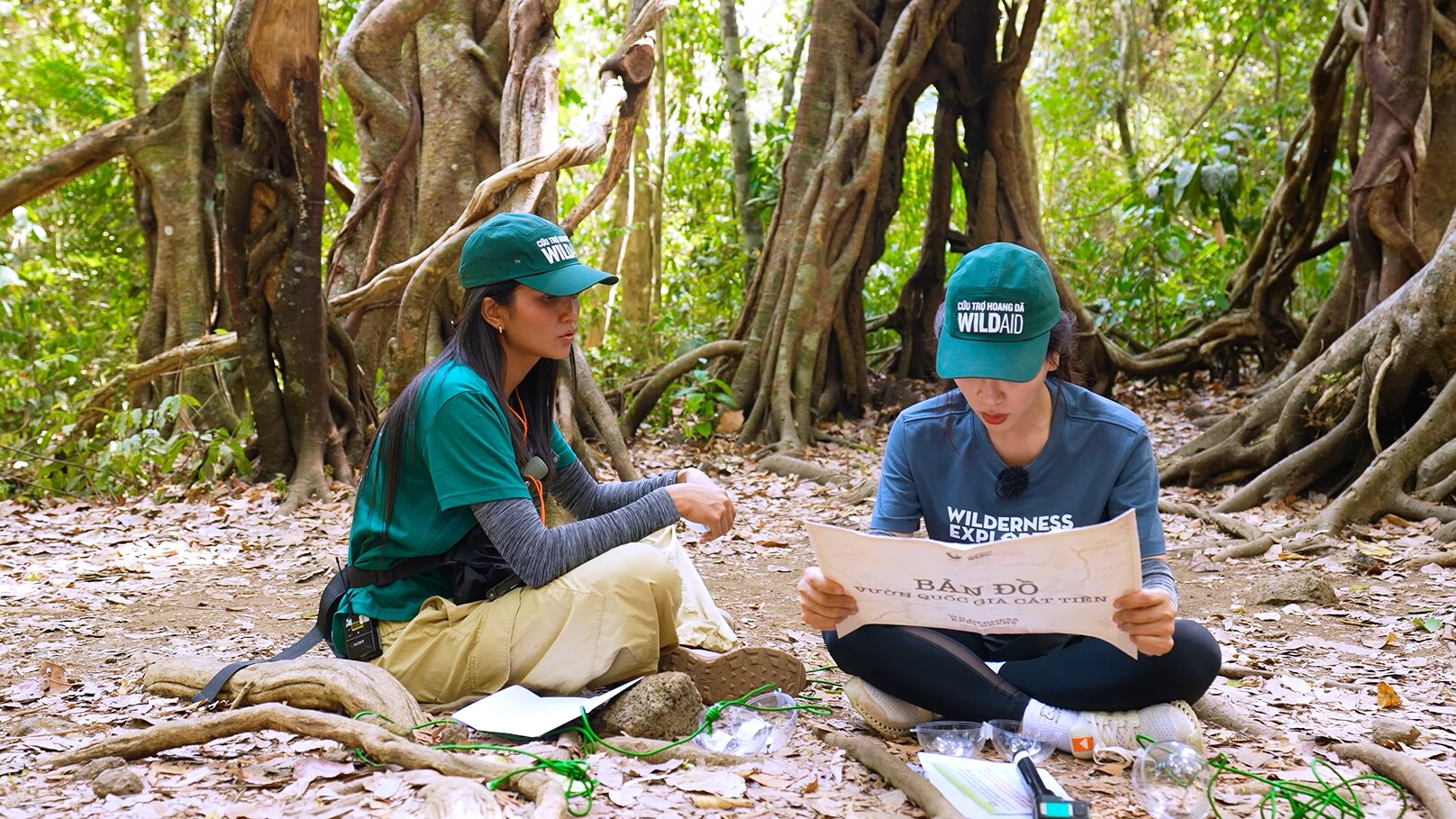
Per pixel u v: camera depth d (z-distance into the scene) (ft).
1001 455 9.82
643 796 8.66
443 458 10.28
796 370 33.88
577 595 10.35
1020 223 40.70
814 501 26.35
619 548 10.54
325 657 10.73
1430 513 21.16
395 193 31.63
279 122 25.93
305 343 26.81
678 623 12.29
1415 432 21.91
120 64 47.24
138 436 27.12
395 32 31.60
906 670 9.91
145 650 14.25
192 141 33.35
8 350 39.14
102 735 10.34
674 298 51.24
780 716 10.35
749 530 22.74
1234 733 10.59
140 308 42.50
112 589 18.16
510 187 26.58
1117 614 8.57
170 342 33.12
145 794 8.71
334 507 25.22
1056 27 68.28
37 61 44.50
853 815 8.44
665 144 54.29
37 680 12.53
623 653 10.39
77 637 15.02
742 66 45.55
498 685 10.55
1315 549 20.27
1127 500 9.61
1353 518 21.54
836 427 35.60
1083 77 61.11
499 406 10.55
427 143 31.04
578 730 9.98
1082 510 9.69
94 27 46.80
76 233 45.96
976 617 9.01
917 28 35.73
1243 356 47.42
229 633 15.30
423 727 10.02
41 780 9.12
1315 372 25.29
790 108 49.24
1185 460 26.61
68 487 27.53
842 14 36.01
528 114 27.81
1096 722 9.55
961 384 9.05
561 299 10.64
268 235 26.66
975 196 41.55
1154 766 8.56
